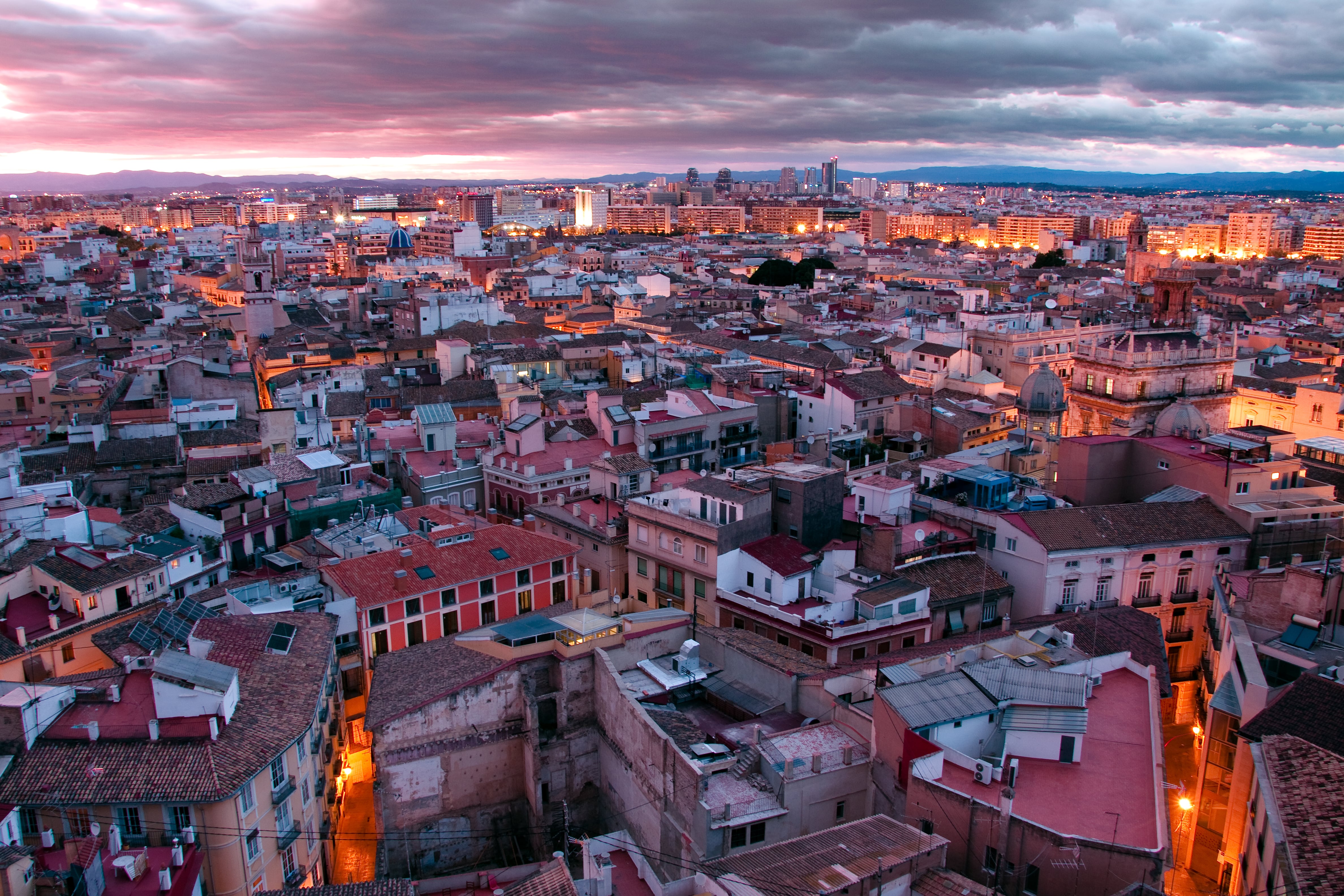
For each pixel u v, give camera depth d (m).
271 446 128.38
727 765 58.09
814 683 63.94
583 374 189.25
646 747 60.19
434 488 115.44
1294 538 85.94
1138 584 84.69
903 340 191.50
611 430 120.50
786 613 76.44
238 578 88.00
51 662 73.69
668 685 68.06
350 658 78.94
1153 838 47.34
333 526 97.19
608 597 84.06
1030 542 83.38
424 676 69.44
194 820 53.84
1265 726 55.84
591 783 69.81
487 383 164.25
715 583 82.62
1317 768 48.72
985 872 48.41
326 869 65.06
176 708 57.75
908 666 61.34
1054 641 69.12
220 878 54.12
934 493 99.25
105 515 101.12
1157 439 101.38
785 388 157.38
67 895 46.62
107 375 175.38
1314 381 160.25
